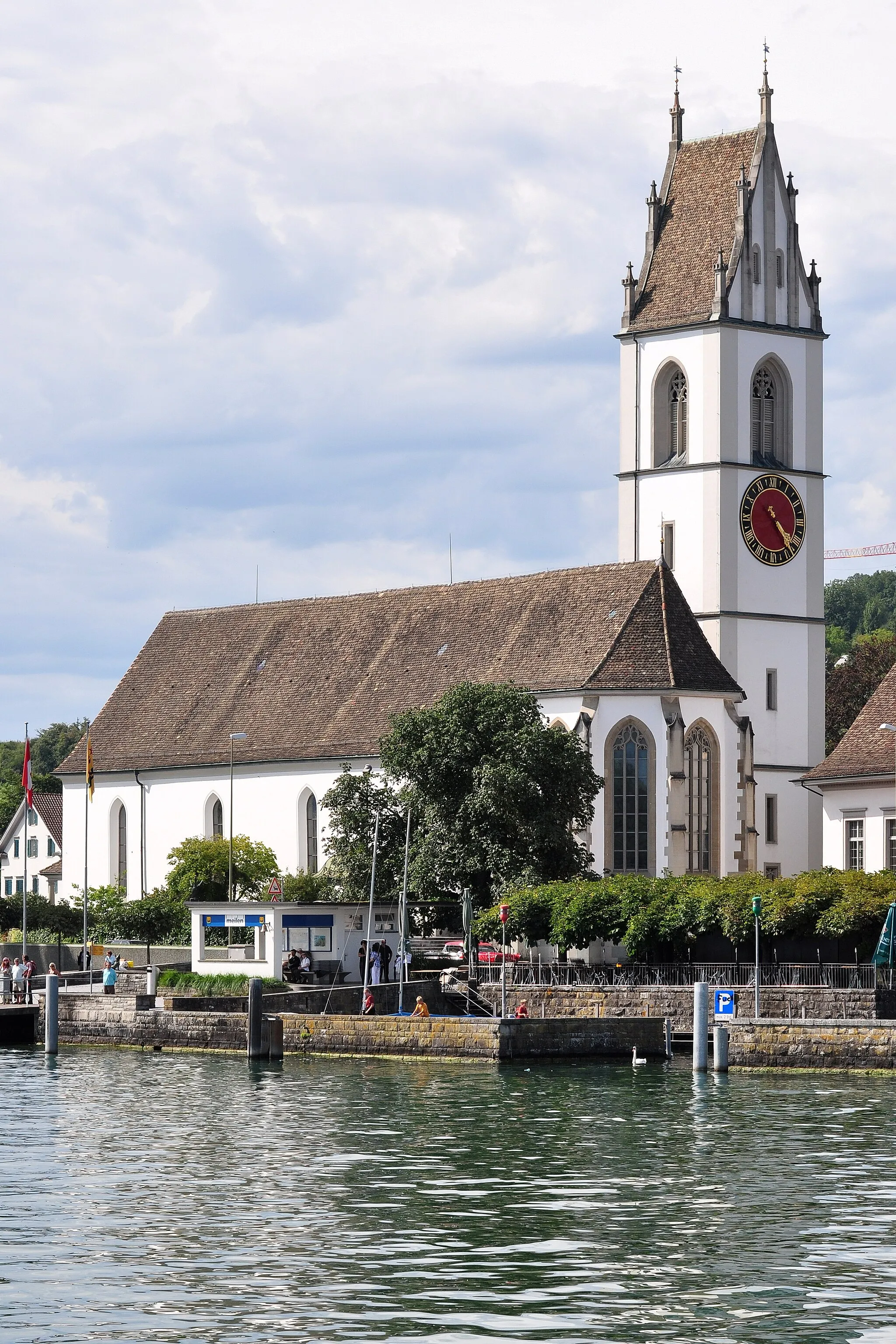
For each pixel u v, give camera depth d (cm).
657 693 16425
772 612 18325
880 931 13025
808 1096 10419
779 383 18525
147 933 17638
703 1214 7156
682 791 16375
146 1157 8519
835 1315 5825
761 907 13175
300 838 18575
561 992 13562
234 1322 5744
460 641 18300
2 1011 14138
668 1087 10862
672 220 18775
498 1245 6669
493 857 14825
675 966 13700
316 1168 8194
